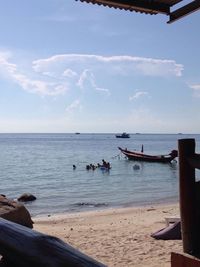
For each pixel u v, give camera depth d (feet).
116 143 622.13
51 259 6.79
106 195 100.73
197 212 18.26
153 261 27.17
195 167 17.94
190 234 18.10
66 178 144.56
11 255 6.94
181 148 18.39
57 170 175.42
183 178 18.37
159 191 108.37
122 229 40.91
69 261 6.81
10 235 7.09
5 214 39.63
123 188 115.85
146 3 19.19
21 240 7.00
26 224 42.04
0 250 7.03
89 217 59.26
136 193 104.37
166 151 380.58
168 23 20.52
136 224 44.34
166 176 150.00
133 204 82.64
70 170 175.11
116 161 224.53
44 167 190.80
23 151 354.95
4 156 279.49
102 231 40.40
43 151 354.13
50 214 70.95
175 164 199.41
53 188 117.19
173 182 130.82
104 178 143.84
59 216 65.26
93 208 77.87
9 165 203.62
